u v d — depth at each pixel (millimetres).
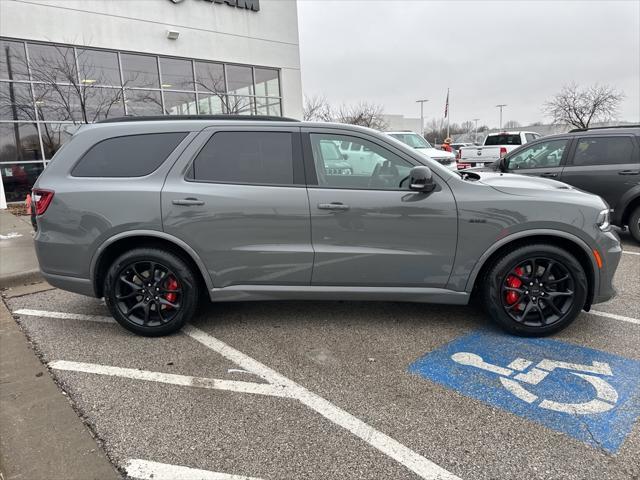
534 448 2428
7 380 3203
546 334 3721
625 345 3588
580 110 43188
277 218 3654
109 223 3672
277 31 16672
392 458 2373
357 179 3707
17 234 8008
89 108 12562
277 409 2818
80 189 3711
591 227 3539
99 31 12453
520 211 3541
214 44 14992
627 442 2461
